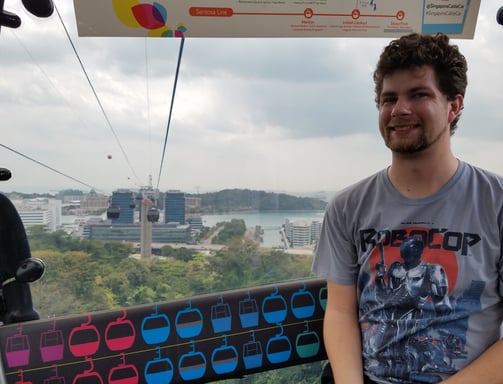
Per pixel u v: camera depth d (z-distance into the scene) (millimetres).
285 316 1696
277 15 1573
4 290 1444
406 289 1236
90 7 1457
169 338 1555
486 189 1218
